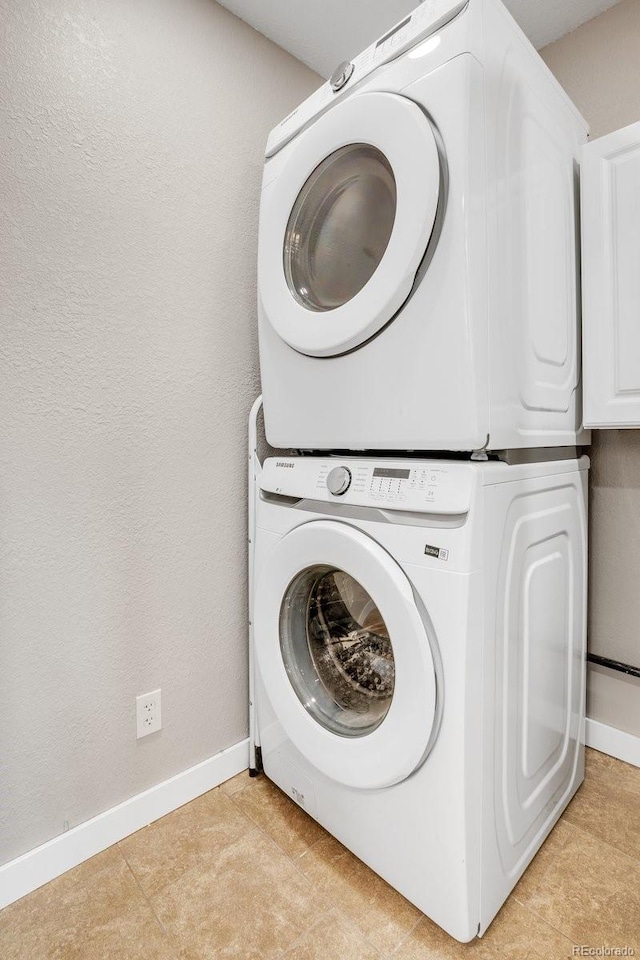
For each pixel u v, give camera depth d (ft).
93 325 4.09
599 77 5.35
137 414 4.40
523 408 3.68
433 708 3.11
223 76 4.95
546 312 4.02
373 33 5.32
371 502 3.48
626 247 4.26
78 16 3.94
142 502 4.46
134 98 4.29
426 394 3.32
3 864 3.78
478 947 3.37
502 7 3.42
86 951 3.42
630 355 4.29
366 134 3.48
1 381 3.64
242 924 3.59
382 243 3.66
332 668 4.38
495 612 3.30
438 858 3.23
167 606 4.68
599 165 4.36
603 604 5.52
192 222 4.73
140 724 4.51
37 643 3.91
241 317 5.18
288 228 4.32
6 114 3.59
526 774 3.86
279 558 4.22
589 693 5.69
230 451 5.12
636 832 4.38
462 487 3.08
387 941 3.44
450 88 3.10
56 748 4.03
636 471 5.21
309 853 4.22
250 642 5.04
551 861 4.07
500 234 3.35
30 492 3.82
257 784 5.11
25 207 3.70
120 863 4.13
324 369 4.02
